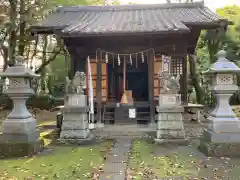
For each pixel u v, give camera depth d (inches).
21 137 262.8
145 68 491.8
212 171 209.0
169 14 473.1
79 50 455.2
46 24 423.5
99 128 397.1
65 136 319.6
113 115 441.4
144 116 439.5
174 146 297.0
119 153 268.1
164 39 446.0
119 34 374.9
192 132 372.2
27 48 766.5
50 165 229.8
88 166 225.6
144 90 506.9
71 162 238.1
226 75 259.8
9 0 600.4
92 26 414.0
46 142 328.8
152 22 422.0
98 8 530.3
